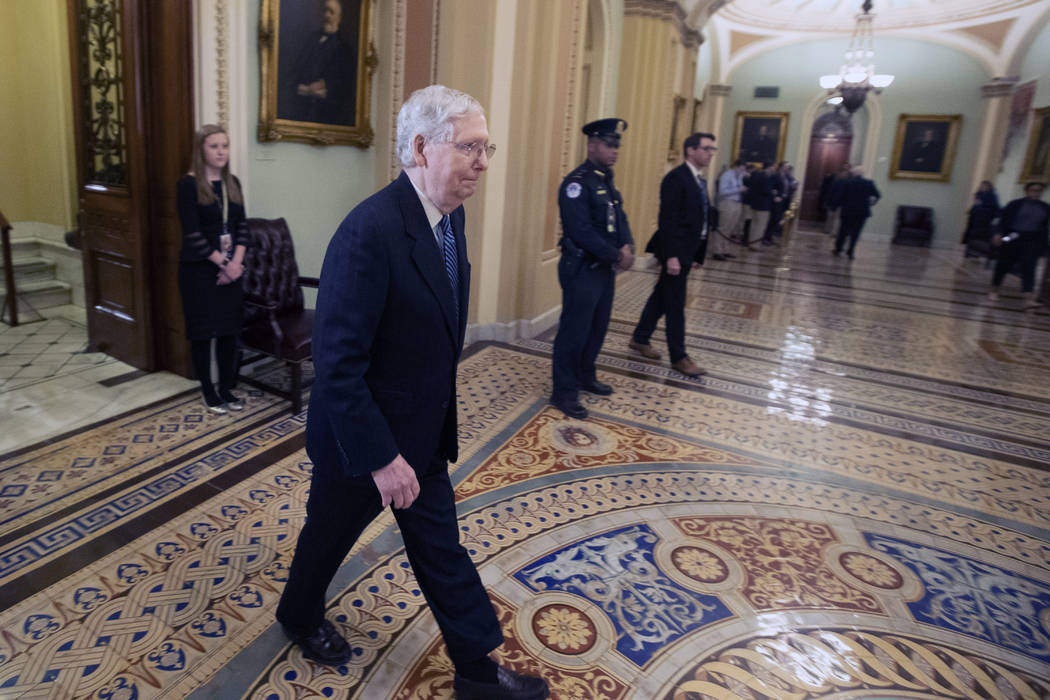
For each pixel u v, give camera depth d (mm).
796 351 5781
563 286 3943
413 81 4711
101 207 4016
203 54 3516
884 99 15156
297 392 3609
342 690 1862
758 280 9250
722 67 15953
